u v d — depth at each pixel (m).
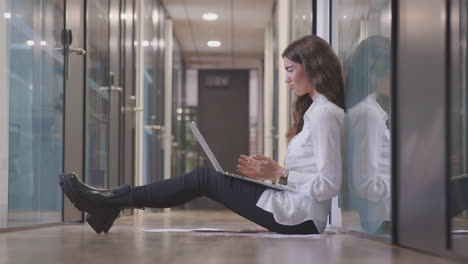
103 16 4.83
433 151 1.77
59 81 3.81
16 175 3.23
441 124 1.72
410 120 1.96
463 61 1.96
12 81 3.19
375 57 2.38
